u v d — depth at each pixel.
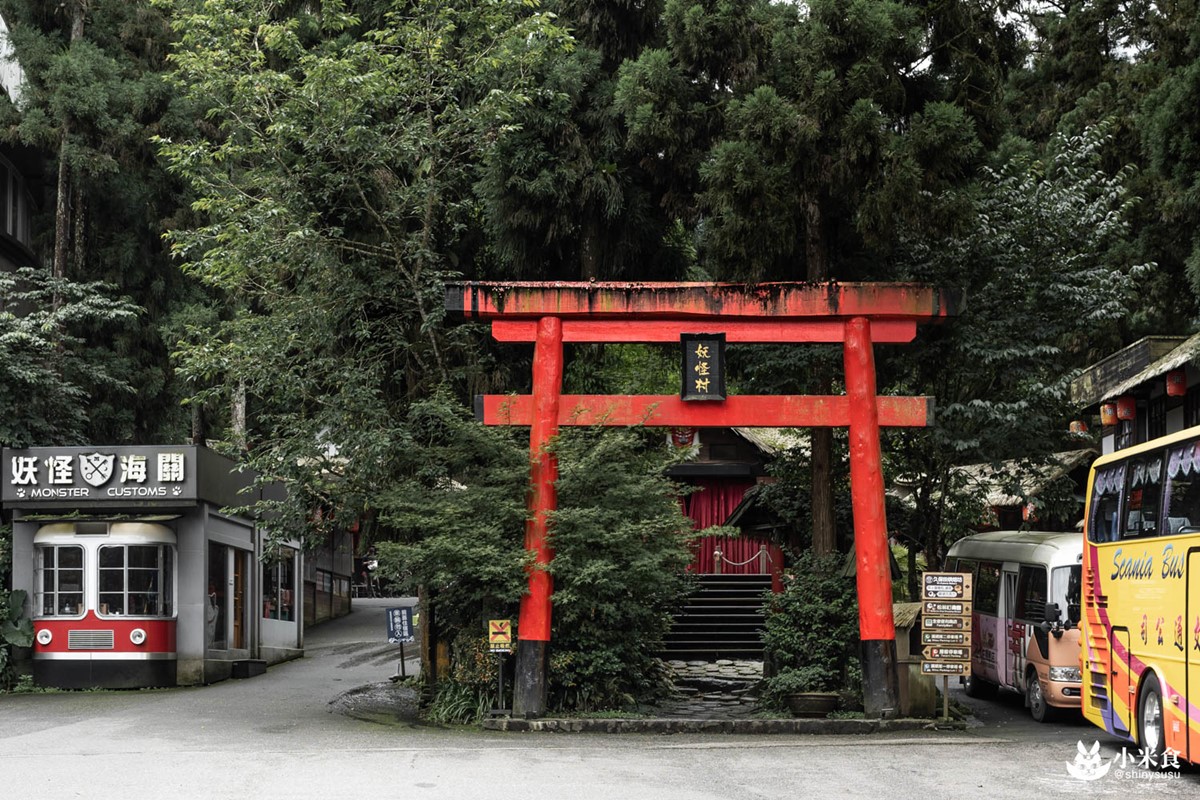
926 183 17.53
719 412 18.05
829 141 17.80
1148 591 13.88
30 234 36.22
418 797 11.37
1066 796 11.48
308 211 19.44
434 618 20.64
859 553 17.81
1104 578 15.47
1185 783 12.41
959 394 20.83
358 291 19.59
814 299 17.94
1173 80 20.61
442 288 19.75
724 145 17.67
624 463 18.36
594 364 23.84
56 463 23.64
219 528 25.89
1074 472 28.06
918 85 18.94
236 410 33.75
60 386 27.91
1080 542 18.91
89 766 13.50
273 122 19.59
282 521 19.78
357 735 16.62
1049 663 18.34
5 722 18.34
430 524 17.80
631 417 18.09
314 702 21.42
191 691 23.38
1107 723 15.24
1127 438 26.86
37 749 15.13
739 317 18.05
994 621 21.34
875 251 19.78
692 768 13.34
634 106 19.30
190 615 24.48
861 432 17.88
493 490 17.83
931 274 20.12
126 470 23.62
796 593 18.77
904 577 22.66
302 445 19.39
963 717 18.75
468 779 12.47
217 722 18.25
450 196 21.52
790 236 18.08
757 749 15.19
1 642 23.56
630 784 12.13
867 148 17.33
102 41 35.16
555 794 11.51
